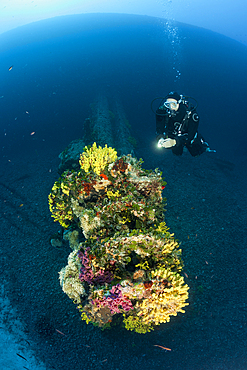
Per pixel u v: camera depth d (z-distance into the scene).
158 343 5.38
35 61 55.44
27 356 5.32
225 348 5.30
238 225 9.19
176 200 10.31
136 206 3.83
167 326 5.73
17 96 36.69
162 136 3.08
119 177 4.35
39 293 6.65
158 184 4.30
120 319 5.51
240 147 16.72
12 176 12.68
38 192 11.00
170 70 46.66
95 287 3.38
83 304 3.82
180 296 2.96
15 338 5.67
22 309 6.31
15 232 8.77
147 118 20.31
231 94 34.28
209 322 5.88
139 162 4.66
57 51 58.03
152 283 3.00
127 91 32.03
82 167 4.98
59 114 24.12
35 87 41.66
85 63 53.06
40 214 9.54
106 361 5.09
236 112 25.75
